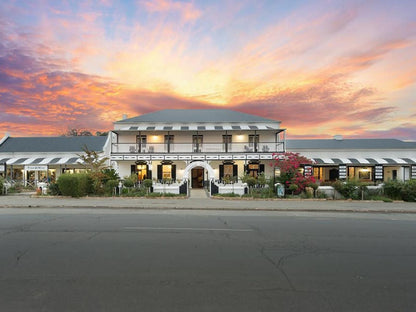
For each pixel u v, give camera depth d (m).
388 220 10.02
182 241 6.54
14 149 26.92
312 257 5.45
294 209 12.28
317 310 3.34
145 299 3.57
